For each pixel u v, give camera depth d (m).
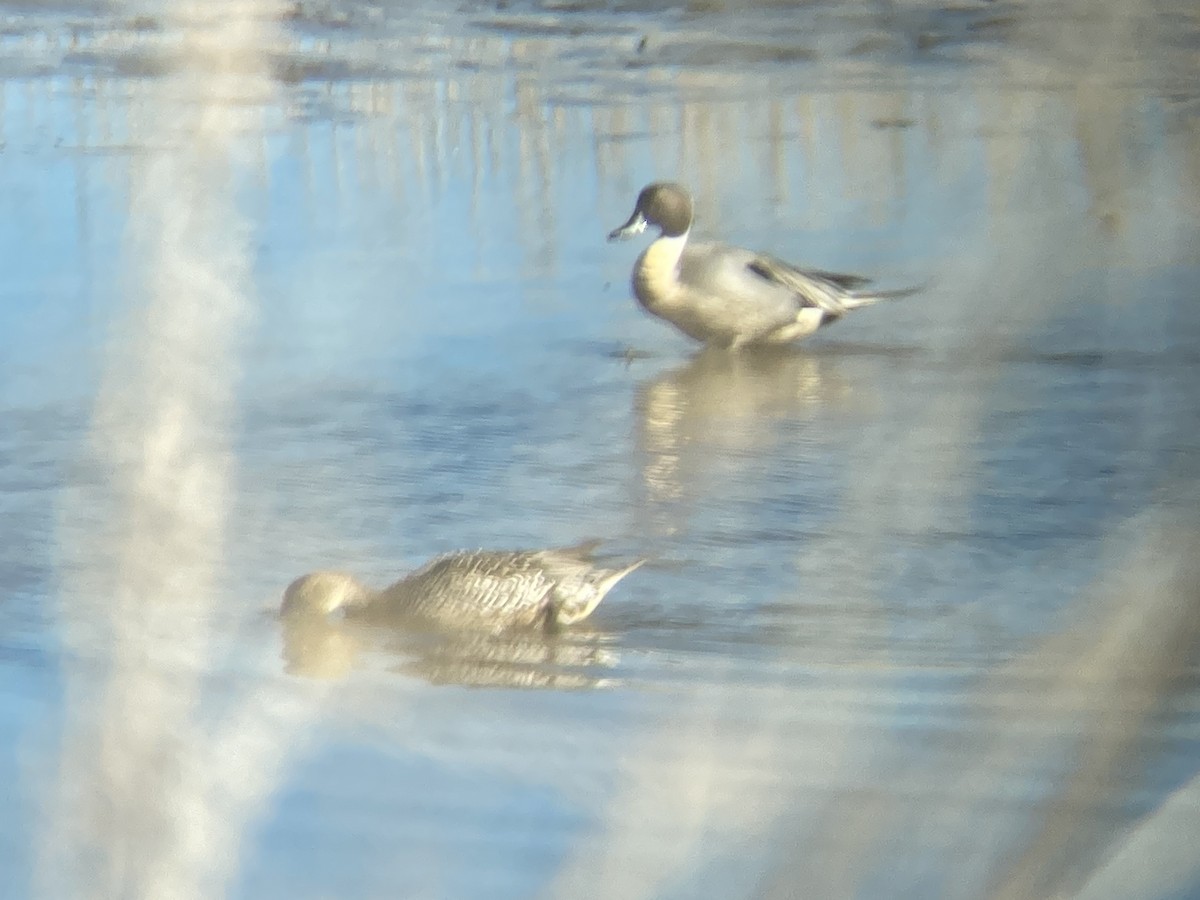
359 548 10.59
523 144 20.02
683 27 23.36
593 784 4.36
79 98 17.03
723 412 13.29
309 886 3.84
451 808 4.45
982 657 7.36
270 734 4.00
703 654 8.65
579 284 16.81
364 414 12.82
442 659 8.71
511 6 25.78
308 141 18.95
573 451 12.39
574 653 8.86
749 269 15.19
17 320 12.49
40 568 8.68
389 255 16.56
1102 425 9.03
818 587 6.79
